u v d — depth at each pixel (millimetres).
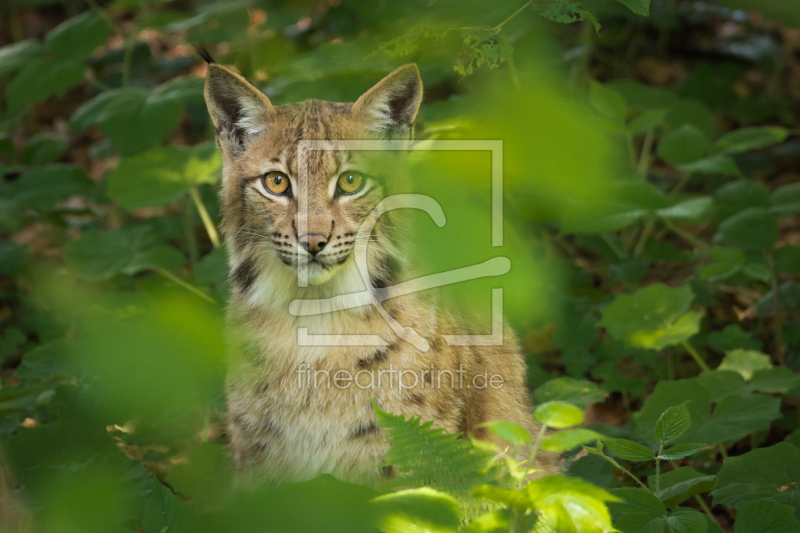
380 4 7828
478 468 3895
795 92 15312
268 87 9898
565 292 8719
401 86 5523
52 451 5762
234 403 5938
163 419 6574
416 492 3598
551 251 9859
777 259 8742
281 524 3688
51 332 8891
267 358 5758
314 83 7449
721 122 14188
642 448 4312
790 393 7250
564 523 3426
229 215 5996
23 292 10023
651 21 14344
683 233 9555
